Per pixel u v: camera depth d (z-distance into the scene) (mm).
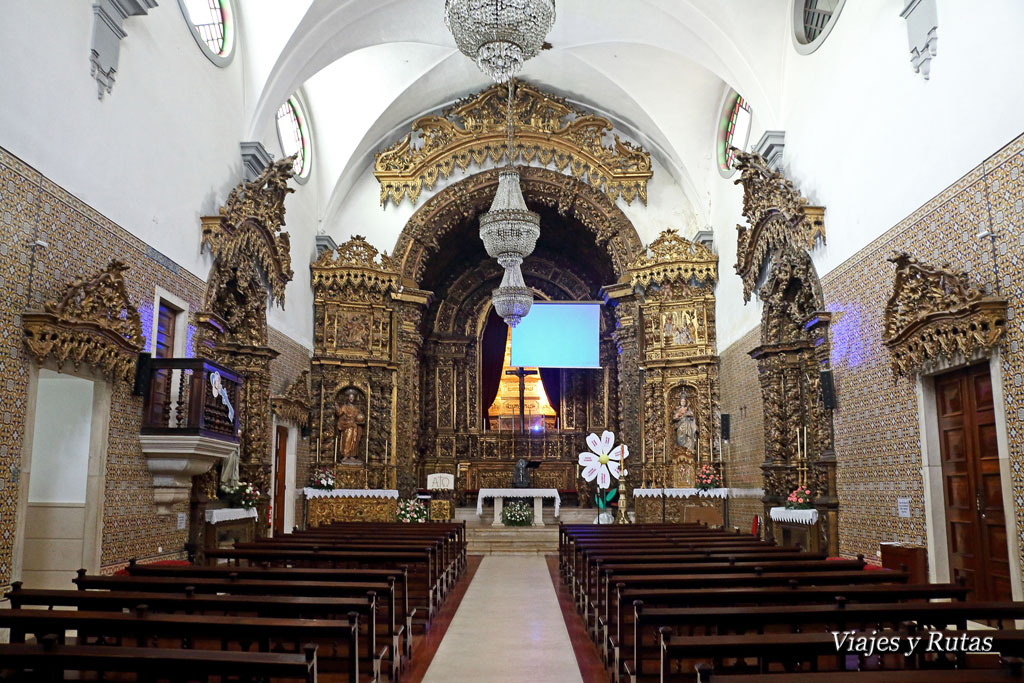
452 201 21094
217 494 12977
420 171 21016
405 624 7324
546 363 23250
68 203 9016
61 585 9414
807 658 4785
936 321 8922
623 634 6336
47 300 8555
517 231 14742
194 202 12625
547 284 27047
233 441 12023
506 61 10078
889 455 10664
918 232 9766
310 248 19891
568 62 19688
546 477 26016
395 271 20562
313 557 8758
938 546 9562
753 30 14539
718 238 19703
